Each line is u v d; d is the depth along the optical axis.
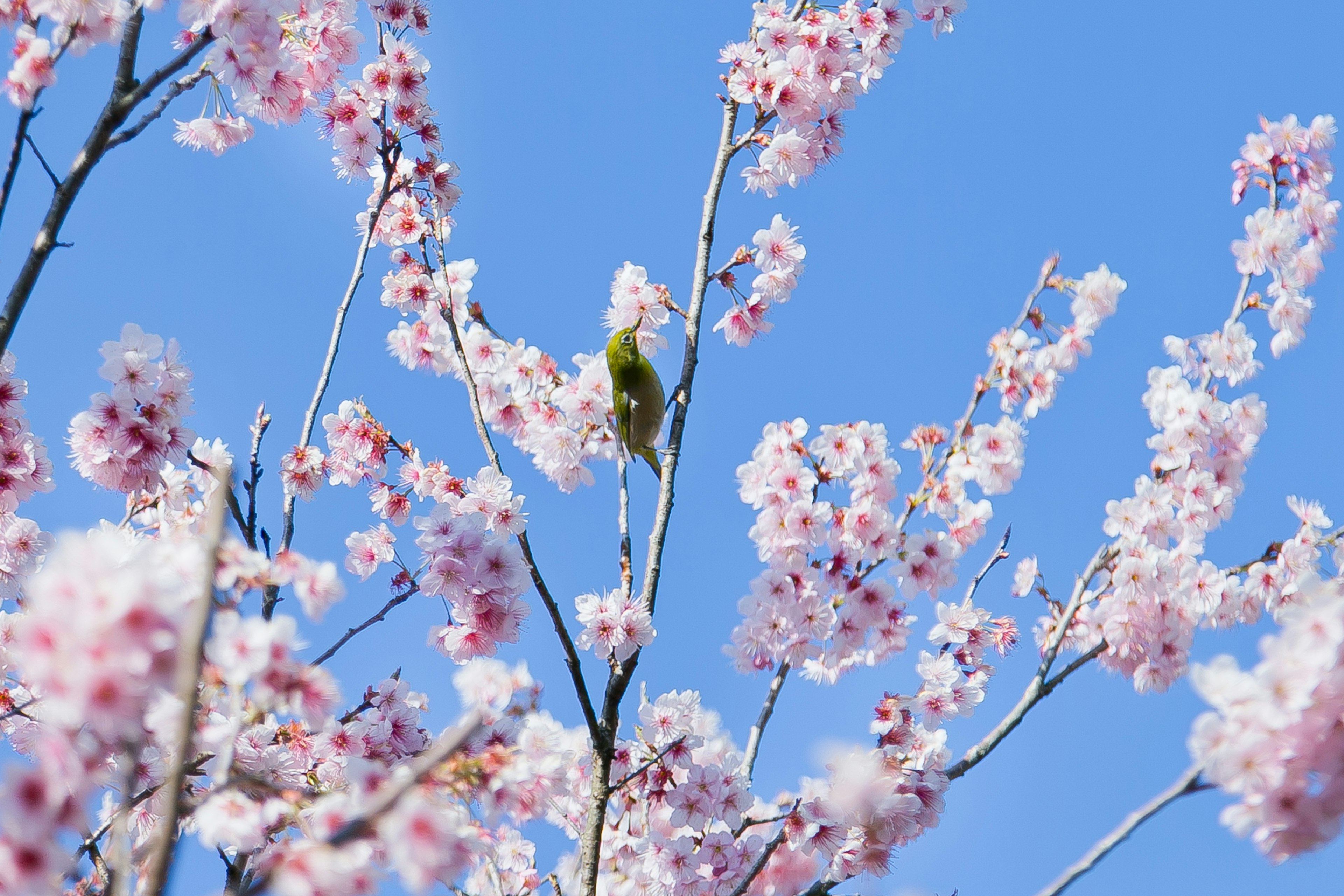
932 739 6.05
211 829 3.07
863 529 5.60
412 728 6.05
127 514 6.58
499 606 6.29
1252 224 6.36
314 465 7.11
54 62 4.45
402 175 7.45
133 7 4.67
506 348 7.71
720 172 7.18
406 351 7.70
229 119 7.05
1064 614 6.13
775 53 7.13
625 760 6.59
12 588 6.12
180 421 5.73
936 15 7.27
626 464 6.98
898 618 5.63
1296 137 6.45
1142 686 5.94
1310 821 3.01
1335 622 2.99
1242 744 3.03
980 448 5.64
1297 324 6.27
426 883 2.80
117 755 3.26
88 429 5.57
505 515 6.33
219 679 3.26
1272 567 5.98
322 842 2.90
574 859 7.22
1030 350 5.85
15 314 4.27
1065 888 3.30
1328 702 2.99
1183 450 6.16
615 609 6.11
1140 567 5.95
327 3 7.08
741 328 7.30
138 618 2.55
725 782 6.34
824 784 5.88
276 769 5.41
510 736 5.57
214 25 4.61
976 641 6.32
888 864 5.76
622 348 7.35
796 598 5.63
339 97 7.30
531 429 7.46
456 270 7.68
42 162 4.43
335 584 3.26
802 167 7.04
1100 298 5.77
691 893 6.42
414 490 7.21
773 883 6.63
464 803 3.38
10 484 5.64
